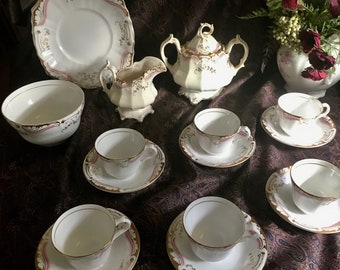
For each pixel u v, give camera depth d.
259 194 0.74
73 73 0.96
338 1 0.76
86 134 0.84
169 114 0.90
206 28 1.02
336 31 0.84
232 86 0.98
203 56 0.86
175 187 0.72
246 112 0.90
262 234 0.63
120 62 0.97
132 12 1.01
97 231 0.63
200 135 0.76
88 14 0.92
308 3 0.89
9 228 0.69
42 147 0.82
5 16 1.42
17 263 0.64
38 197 0.73
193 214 0.63
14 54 1.11
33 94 0.85
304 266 0.62
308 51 0.77
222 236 0.64
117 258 0.60
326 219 0.66
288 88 0.98
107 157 0.76
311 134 0.84
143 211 0.68
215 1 0.98
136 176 0.74
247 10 0.99
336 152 0.82
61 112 0.87
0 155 0.80
